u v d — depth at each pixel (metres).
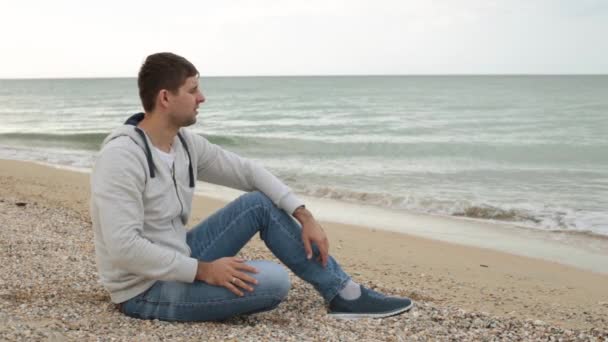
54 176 12.23
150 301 2.96
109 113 44.62
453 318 3.37
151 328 2.86
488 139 22.36
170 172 2.87
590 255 6.96
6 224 6.07
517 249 7.22
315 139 22.66
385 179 13.26
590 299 5.09
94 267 4.30
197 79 2.87
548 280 5.74
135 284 2.95
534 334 3.20
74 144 22.47
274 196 3.18
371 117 35.81
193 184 3.00
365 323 3.19
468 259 6.48
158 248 2.75
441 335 3.07
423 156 18.05
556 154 18.22
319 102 54.94
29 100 66.12
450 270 5.91
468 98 56.78
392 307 3.31
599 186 12.43
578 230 8.35
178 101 2.78
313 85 117.88
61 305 3.24
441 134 24.97
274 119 35.78
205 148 3.13
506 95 62.44
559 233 8.19
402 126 29.27
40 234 5.63
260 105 51.59
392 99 57.97
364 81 149.50
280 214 3.19
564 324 4.30
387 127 28.86
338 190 11.27
